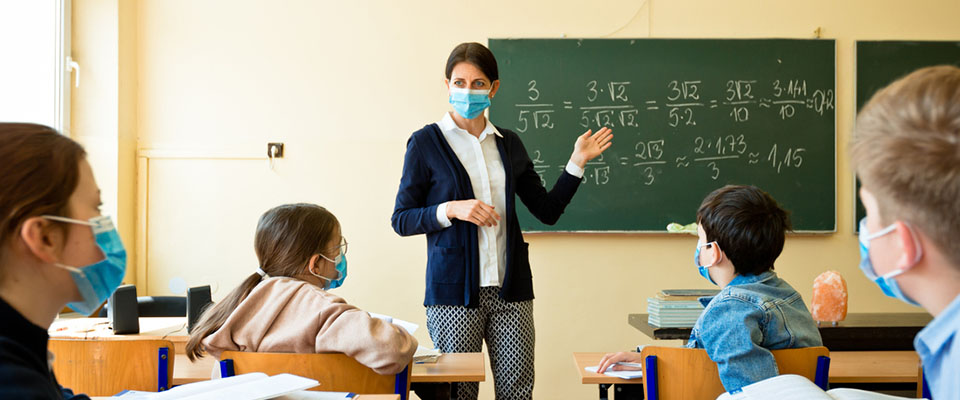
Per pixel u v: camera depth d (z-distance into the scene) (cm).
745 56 383
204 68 380
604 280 383
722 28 385
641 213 381
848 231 386
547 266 383
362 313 153
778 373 154
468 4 384
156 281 376
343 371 149
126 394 115
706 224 172
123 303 243
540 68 380
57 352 164
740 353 151
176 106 379
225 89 380
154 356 163
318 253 170
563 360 381
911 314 273
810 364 155
